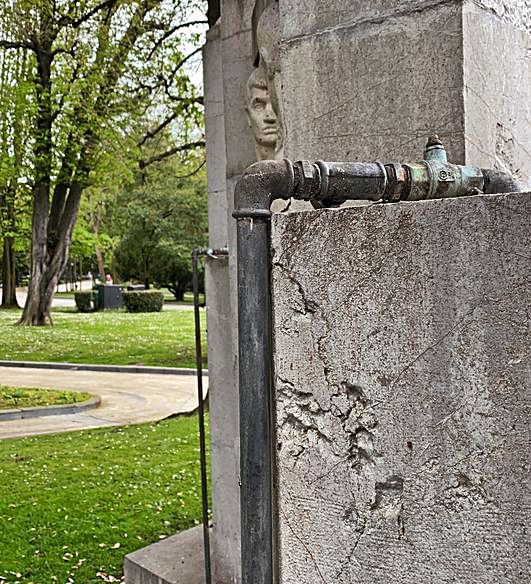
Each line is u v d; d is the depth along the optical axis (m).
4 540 3.98
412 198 1.37
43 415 8.93
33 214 21.44
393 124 1.79
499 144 1.82
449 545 1.14
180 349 15.95
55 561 3.69
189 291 39.53
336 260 1.22
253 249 1.29
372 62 1.81
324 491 1.26
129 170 16.45
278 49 2.18
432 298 1.13
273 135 2.36
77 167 18.19
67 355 15.31
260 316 1.29
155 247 35.09
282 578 1.32
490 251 1.08
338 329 1.22
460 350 1.11
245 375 1.29
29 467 5.68
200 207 34.69
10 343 17.38
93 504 4.61
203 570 3.04
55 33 14.95
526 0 1.94
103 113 14.92
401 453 1.17
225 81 2.67
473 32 1.72
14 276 32.34
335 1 1.87
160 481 5.17
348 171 1.30
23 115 16.88
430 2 1.73
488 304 1.08
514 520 1.09
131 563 3.17
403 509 1.18
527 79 1.95
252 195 1.28
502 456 1.09
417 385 1.15
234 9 2.61
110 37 13.21
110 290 31.39
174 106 13.37
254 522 1.30
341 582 1.25
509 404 1.08
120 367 13.46
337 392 1.23
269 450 1.31
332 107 1.88
